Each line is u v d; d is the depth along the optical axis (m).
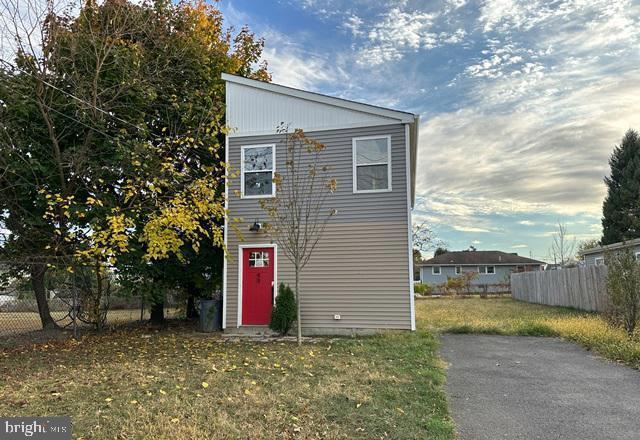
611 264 9.69
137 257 11.08
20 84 9.60
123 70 10.71
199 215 9.85
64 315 12.20
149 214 9.95
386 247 10.52
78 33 10.26
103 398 4.99
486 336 10.35
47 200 9.80
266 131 11.55
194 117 12.05
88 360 7.52
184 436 3.82
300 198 11.04
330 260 10.73
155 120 12.29
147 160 10.50
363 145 10.95
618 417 4.58
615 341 8.35
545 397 5.33
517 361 7.46
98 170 10.42
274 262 11.13
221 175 11.54
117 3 10.98
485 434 4.11
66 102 10.41
